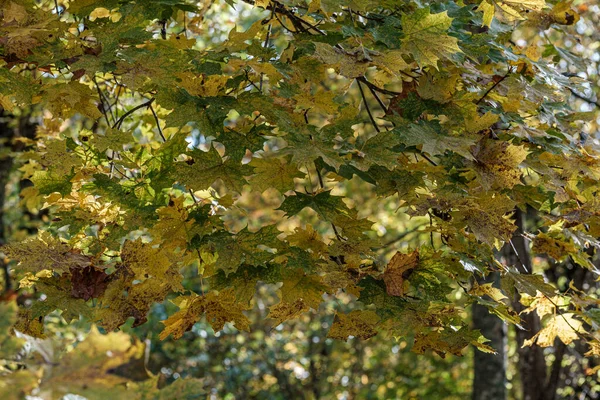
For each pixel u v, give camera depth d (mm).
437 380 13414
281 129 2332
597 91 6395
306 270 2277
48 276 2451
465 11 2832
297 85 2525
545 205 2967
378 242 2393
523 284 2572
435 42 2297
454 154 2471
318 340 13266
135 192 2385
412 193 2438
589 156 2725
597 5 6863
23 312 2359
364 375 14297
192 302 2361
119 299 2326
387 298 2359
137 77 2230
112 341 1205
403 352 13031
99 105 3594
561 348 7426
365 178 2426
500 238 2410
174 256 2361
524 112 2914
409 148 2557
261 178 2400
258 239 2289
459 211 2434
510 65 2879
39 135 3738
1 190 7469
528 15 3131
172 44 2508
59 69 2537
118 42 2264
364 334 2539
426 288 2398
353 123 2373
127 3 2602
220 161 2379
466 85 2805
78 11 2574
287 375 13438
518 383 12820
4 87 2334
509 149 2406
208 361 11828
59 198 2586
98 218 2475
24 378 1108
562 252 2891
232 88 2436
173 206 2285
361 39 2424
